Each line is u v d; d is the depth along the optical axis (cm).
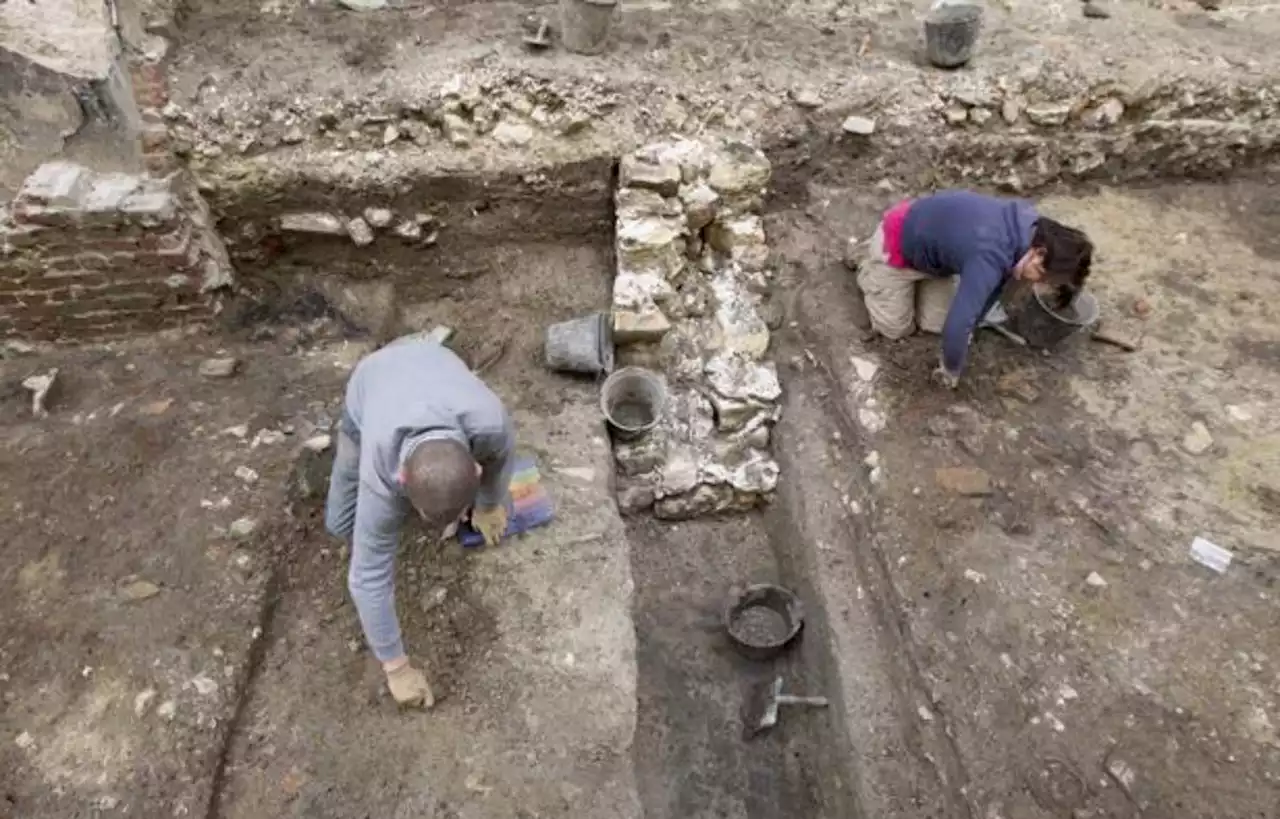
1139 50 476
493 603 322
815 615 349
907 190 464
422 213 426
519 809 278
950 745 296
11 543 320
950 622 320
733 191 422
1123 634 315
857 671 324
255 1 450
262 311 415
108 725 281
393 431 239
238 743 286
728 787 331
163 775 272
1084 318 401
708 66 450
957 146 459
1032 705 300
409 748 288
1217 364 398
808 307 420
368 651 308
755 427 392
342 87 414
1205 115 472
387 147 417
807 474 376
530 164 421
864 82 450
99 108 374
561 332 397
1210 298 426
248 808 274
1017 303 396
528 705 299
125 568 316
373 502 242
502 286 439
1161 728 293
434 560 330
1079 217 465
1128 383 390
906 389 387
